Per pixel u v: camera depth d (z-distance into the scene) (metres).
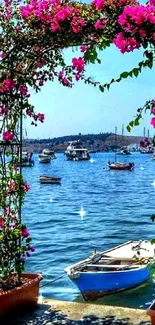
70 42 5.09
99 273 10.37
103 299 10.54
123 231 23.27
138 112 4.73
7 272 5.59
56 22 5.02
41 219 28.41
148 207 34.44
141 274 10.89
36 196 43.28
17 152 5.63
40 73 5.71
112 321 5.20
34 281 5.67
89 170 87.00
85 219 28.23
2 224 5.52
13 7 5.35
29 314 5.44
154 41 4.52
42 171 84.12
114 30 4.72
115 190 49.12
